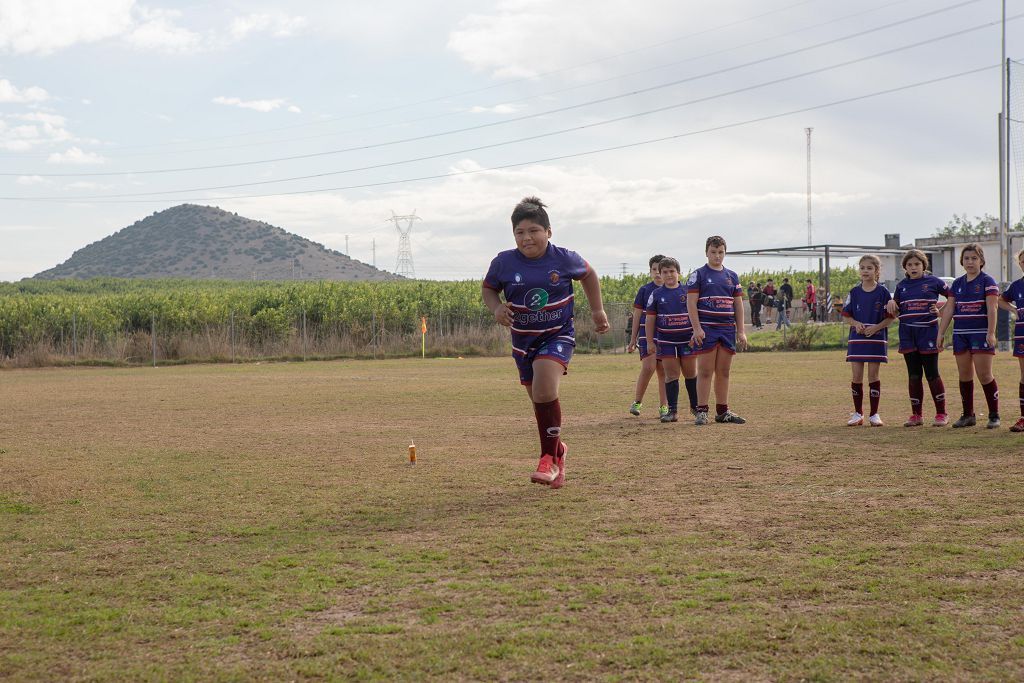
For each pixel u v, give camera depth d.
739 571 3.95
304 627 3.38
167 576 4.09
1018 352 8.54
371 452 8.05
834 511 5.13
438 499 5.79
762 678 2.82
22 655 3.15
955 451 7.36
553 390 6.05
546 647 3.11
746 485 6.03
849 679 2.79
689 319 10.09
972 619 3.29
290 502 5.76
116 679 2.93
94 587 3.94
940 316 9.27
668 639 3.15
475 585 3.85
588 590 3.73
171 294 41.38
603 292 44.91
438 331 35.78
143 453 8.16
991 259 40.16
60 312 33.81
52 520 5.32
